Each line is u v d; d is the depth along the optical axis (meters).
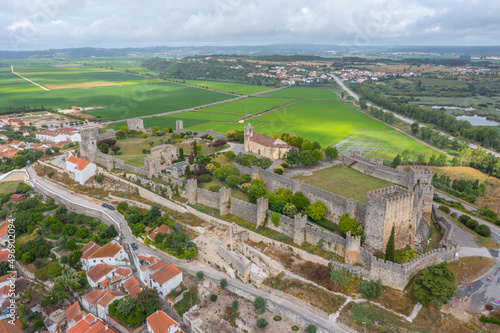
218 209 160.25
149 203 175.25
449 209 163.38
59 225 161.88
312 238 131.00
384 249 117.88
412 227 124.19
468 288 107.94
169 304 121.06
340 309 108.25
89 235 157.00
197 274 128.75
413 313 102.06
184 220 158.25
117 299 119.00
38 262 142.88
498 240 136.12
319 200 143.62
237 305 117.38
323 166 184.88
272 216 141.38
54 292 125.81
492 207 185.62
